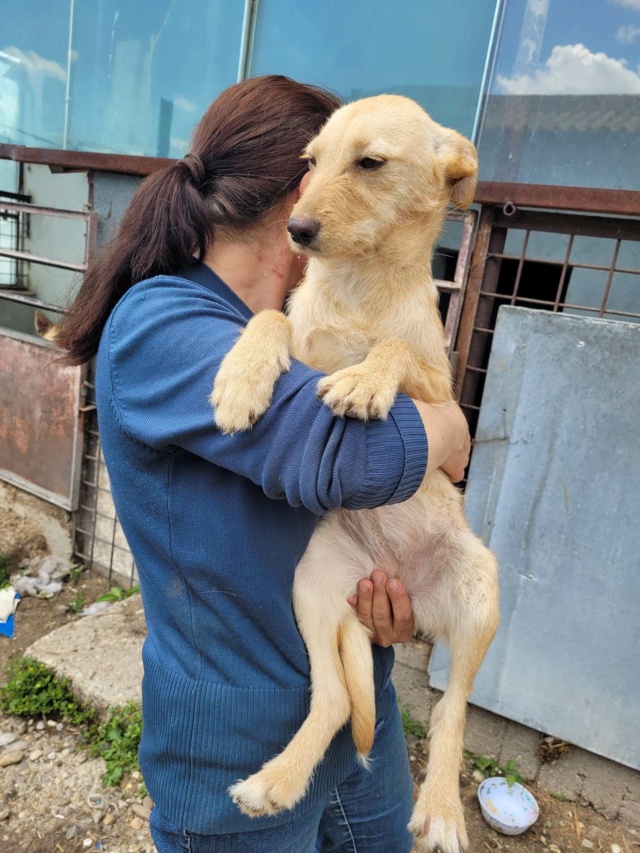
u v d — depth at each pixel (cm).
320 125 174
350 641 169
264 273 162
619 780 289
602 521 270
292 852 144
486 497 293
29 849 263
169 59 406
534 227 297
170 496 126
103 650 358
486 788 293
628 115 289
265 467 114
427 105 337
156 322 120
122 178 388
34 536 464
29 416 448
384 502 121
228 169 148
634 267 309
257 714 133
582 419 268
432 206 189
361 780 175
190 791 132
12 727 324
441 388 175
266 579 130
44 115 468
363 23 346
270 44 374
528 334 274
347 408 115
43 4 445
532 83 307
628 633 271
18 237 623
